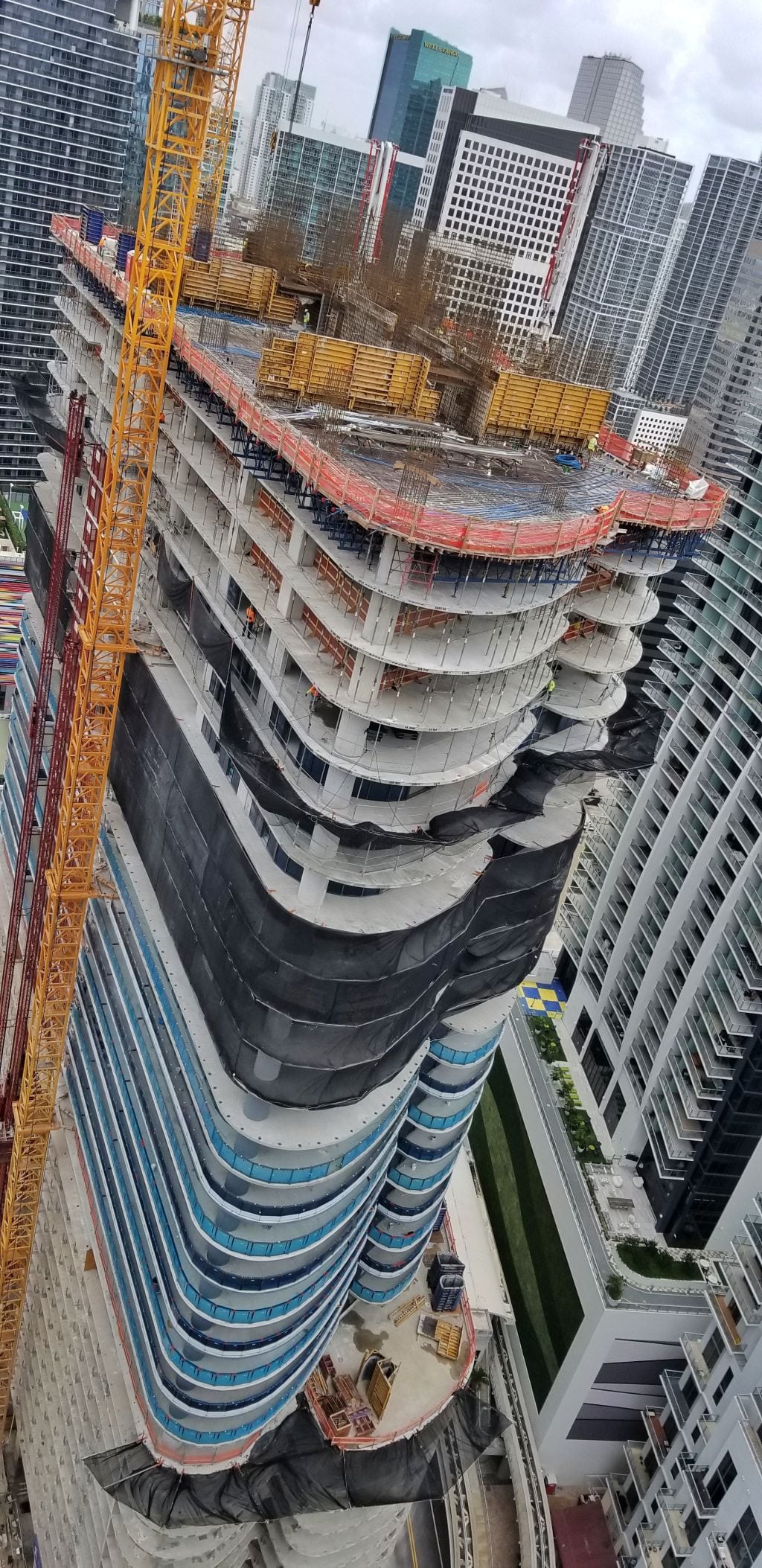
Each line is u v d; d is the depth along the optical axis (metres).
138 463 60.31
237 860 59.31
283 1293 67.19
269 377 66.50
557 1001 134.62
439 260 163.75
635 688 186.62
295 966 56.31
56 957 74.88
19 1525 94.38
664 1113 101.69
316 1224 67.38
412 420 72.00
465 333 103.44
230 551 67.56
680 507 77.38
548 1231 103.88
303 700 60.47
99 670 65.75
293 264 107.75
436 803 64.31
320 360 67.75
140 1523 71.12
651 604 85.62
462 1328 90.94
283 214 164.88
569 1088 116.19
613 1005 117.44
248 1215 62.19
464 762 61.31
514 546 54.19
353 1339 87.19
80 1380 79.06
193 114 52.38
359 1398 82.12
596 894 130.38
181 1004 65.38
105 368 93.25
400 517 50.22
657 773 117.00
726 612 106.88
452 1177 115.31
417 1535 97.94
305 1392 81.50
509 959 82.44
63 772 76.75
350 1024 59.28
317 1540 78.50
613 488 77.12
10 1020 102.50
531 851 77.38
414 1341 88.38
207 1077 62.41
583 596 83.75
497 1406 102.00
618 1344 91.00
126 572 63.47
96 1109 80.94
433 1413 83.12
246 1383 68.56
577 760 80.38
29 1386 93.56
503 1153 118.50
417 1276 94.31
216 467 71.94
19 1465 98.75
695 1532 80.38
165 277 55.72
